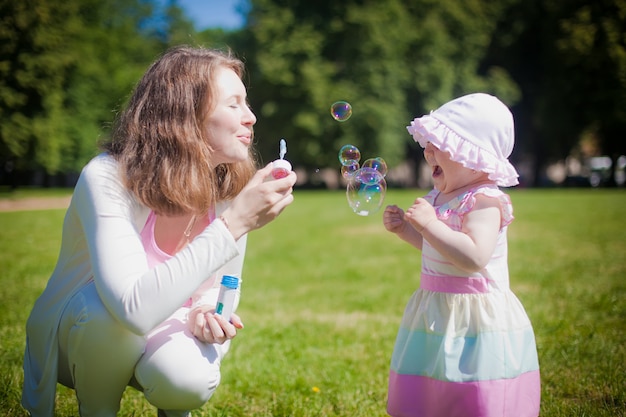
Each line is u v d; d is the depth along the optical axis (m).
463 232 2.09
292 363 3.24
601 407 2.52
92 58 22.80
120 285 1.73
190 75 1.90
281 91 26.72
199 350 1.90
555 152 28.72
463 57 28.16
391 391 2.17
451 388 2.01
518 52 29.52
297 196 22.36
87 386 1.88
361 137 26.62
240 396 2.76
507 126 2.21
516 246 7.77
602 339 3.44
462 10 28.36
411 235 2.41
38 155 18.91
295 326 4.07
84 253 1.95
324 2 26.95
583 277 5.48
